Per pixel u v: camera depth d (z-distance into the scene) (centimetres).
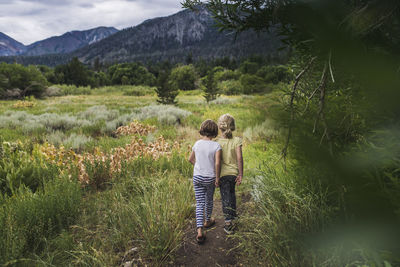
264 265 222
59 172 439
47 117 1240
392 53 81
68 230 295
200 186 289
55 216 299
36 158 482
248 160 537
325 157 100
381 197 93
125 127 978
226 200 283
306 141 109
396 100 78
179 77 5047
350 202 103
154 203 301
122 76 7756
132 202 332
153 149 564
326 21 75
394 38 84
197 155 291
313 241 170
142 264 242
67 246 252
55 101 2794
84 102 2609
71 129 1074
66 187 360
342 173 95
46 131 1017
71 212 315
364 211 99
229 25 117
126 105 2152
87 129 1079
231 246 269
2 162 438
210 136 296
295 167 222
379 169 95
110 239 273
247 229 275
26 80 3189
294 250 197
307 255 180
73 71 6366
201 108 1814
